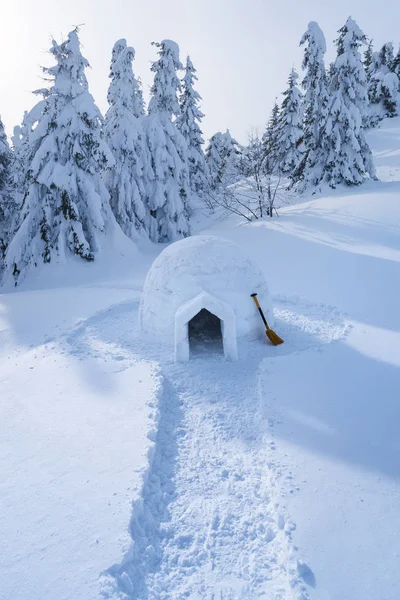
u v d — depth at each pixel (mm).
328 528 3463
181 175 21953
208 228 25797
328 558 3195
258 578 3215
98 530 3502
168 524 3742
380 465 4203
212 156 36594
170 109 21656
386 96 42438
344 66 22047
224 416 5453
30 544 3377
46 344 7879
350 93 22234
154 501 3998
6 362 7344
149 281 7766
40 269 16312
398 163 28156
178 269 7312
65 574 3115
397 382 5797
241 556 3426
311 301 9641
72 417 5270
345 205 19859
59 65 15961
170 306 7309
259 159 25906
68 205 16078
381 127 40125
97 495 3900
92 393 5883
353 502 3736
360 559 3182
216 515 3842
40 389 6062
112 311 9844
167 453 4742
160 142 20469
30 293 12992
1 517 3662
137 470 4230
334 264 13031
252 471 4398
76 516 3654
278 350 7180
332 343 7184
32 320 9688
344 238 15820
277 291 10797
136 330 8469
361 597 2900
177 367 6770
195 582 3209
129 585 3102
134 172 19922
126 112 19469
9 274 16547
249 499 4023
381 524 3492
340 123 22922
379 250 14008
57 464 4359
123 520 3605
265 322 7367
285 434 4770
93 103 15867
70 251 16688
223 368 6707
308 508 3680
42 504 3803
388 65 43156
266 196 26734
